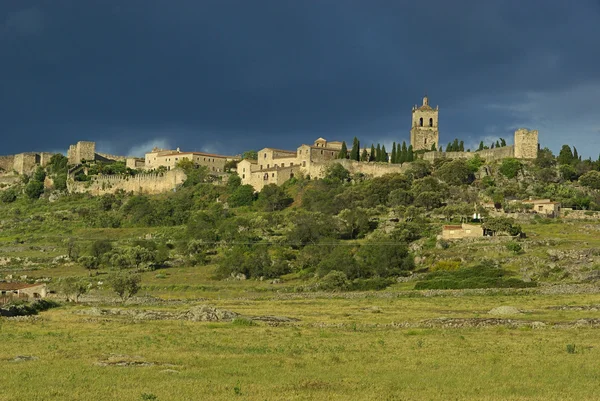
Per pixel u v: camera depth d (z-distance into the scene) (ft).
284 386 202.80
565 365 234.58
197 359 247.09
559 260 643.45
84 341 296.30
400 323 364.58
